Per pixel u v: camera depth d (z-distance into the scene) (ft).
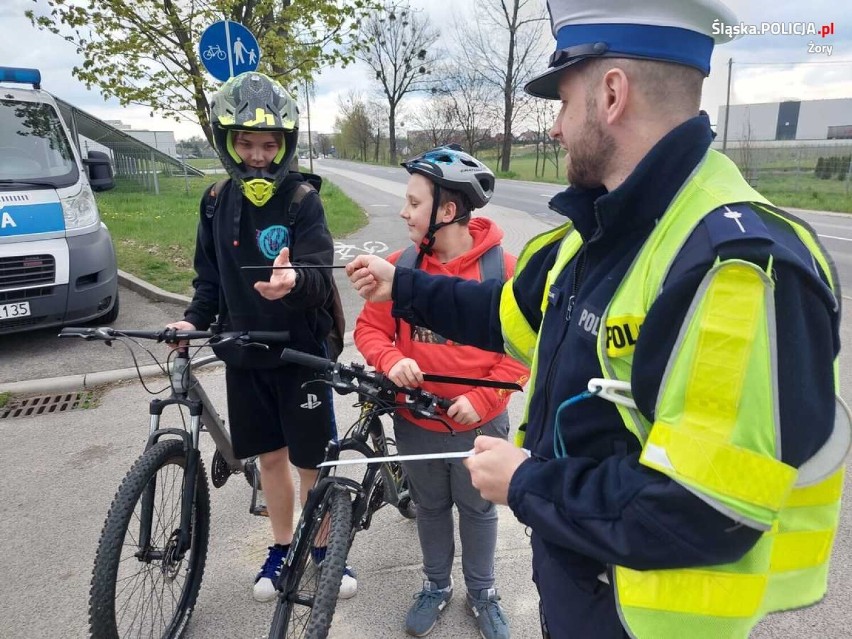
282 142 7.56
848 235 39.58
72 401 14.84
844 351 17.54
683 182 3.43
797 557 3.53
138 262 28.30
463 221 7.18
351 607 8.35
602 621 3.84
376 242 36.88
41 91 21.53
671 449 2.99
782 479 2.88
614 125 3.61
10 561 9.21
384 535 9.89
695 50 3.45
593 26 3.53
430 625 7.84
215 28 19.66
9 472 11.68
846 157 74.33
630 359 3.38
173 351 7.41
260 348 7.57
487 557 7.77
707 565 3.05
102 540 6.36
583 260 4.08
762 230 3.01
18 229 17.37
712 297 2.94
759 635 7.61
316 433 7.94
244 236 7.63
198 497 7.73
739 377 2.88
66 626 8.00
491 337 5.57
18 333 19.47
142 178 77.30
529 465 3.61
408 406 6.54
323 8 28.71
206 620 8.15
